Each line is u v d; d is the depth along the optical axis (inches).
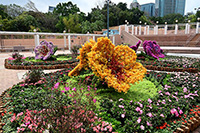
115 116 126.1
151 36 1163.3
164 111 127.6
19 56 417.1
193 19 1779.0
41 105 119.3
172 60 387.5
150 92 173.8
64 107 102.8
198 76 223.0
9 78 275.7
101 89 173.8
